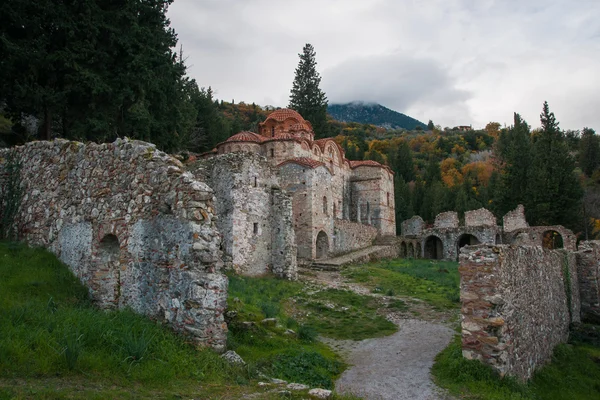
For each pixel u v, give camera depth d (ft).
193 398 23.27
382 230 168.55
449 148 440.86
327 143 157.07
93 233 40.70
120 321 31.42
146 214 36.55
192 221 32.55
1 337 24.71
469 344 37.73
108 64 82.99
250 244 79.46
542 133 177.47
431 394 33.58
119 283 39.47
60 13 75.77
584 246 83.46
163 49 94.63
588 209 206.28
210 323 31.22
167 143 97.81
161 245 34.81
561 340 61.57
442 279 94.58
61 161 47.14
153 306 34.58
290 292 70.38
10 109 80.64
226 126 206.59
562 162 163.94
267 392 25.76
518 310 41.96
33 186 50.42
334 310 63.05
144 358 26.78
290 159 120.26
